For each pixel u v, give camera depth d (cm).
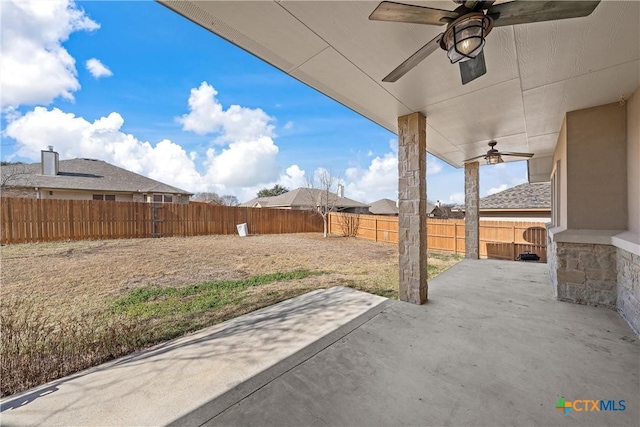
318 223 1814
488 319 336
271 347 274
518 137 503
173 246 1012
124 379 225
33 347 267
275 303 437
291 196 2386
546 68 264
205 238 1281
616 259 352
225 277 620
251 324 342
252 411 183
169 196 1695
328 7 186
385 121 427
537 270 616
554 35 212
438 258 957
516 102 350
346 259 881
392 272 688
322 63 260
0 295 470
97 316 385
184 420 176
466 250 782
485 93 324
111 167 1719
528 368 229
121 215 1136
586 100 344
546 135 491
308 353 259
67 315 387
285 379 219
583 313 348
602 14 188
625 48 229
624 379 212
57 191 1391
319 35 218
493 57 244
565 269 395
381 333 300
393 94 328
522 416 175
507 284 498
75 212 1027
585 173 374
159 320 373
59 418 180
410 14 166
